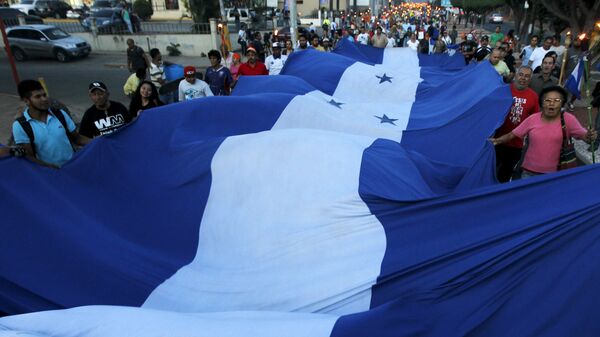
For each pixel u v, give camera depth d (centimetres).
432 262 270
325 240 314
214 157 388
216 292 304
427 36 2116
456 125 516
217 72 853
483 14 4841
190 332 225
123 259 332
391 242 298
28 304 287
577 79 523
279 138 378
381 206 318
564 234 246
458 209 291
